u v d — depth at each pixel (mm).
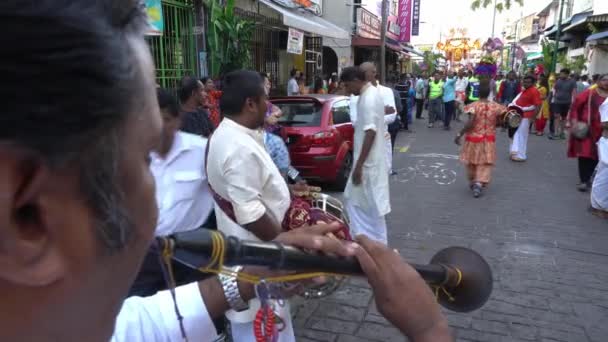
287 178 3922
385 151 4309
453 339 710
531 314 3459
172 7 6871
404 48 25641
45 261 354
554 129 12711
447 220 5602
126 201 397
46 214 343
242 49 8086
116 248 400
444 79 16422
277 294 952
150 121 414
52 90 308
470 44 45625
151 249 602
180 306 955
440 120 17000
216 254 626
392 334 3199
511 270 4203
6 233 329
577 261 4418
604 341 3148
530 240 4953
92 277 399
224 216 2105
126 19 374
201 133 4023
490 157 6566
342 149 6770
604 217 5684
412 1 25625
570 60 20812
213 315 976
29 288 369
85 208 363
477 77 18422
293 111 6844
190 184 2320
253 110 2064
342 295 3654
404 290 707
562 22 21328
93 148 347
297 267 686
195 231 637
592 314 3467
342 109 7184
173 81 6918
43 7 303
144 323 915
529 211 5973
